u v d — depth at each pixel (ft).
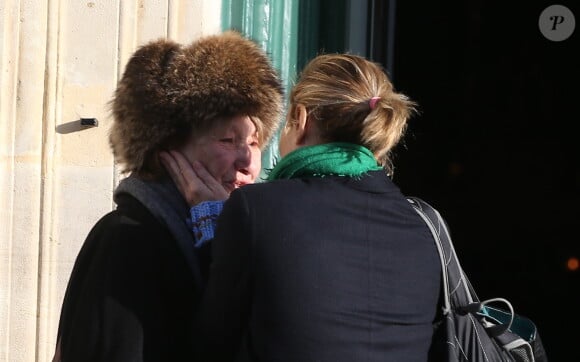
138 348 19.61
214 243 19.86
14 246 33.01
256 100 21.72
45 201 33.01
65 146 33.19
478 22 49.67
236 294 19.42
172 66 21.42
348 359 19.24
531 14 49.96
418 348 20.16
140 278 20.08
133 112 21.45
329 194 20.15
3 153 32.76
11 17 32.60
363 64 21.49
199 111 21.20
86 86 33.14
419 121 49.55
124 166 22.49
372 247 20.02
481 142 51.26
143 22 33.50
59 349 21.45
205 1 33.86
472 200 51.93
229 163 21.65
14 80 32.71
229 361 19.88
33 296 33.17
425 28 46.98
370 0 40.63
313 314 19.20
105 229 21.16
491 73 50.42
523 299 52.34
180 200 21.49
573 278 52.06
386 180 21.06
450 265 21.34
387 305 19.80
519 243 52.60
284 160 21.02
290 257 19.33
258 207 19.61
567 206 51.98
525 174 51.67
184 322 20.61
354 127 20.93
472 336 21.16
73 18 33.06
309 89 21.22
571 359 51.26
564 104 51.03
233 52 21.79
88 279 20.35
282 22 37.45
